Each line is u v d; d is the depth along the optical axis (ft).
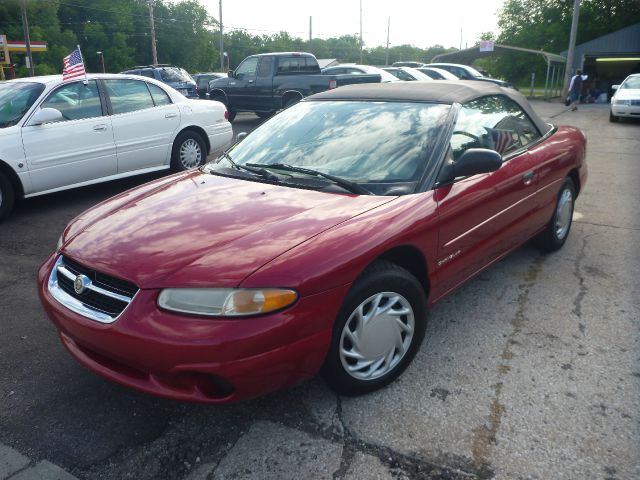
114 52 255.70
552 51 146.92
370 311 8.38
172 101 24.16
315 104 12.37
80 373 9.70
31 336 11.07
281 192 9.47
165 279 7.27
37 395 9.07
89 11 258.78
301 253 7.50
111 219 9.24
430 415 8.30
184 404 8.75
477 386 8.98
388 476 7.14
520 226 12.25
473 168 9.46
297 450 7.66
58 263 8.82
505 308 11.74
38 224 18.76
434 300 9.88
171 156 24.09
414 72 61.46
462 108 11.00
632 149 33.22
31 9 216.95
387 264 8.61
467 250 10.32
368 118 11.14
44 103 19.70
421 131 10.36
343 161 10.21
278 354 7.18
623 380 9.07
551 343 10.28
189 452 7.70
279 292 7.10
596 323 11.03
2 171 18.62
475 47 99.04
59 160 19.95
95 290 7.81
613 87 52.85
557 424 8.02
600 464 7.23
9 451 7.78
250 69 48.03
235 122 51.93
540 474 7.09
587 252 15.02
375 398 8.74
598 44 104.94
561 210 14.55
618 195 21.48
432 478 7.09
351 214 8.50
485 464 7.30
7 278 14.08
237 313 6.96
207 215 8.74
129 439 7.99
